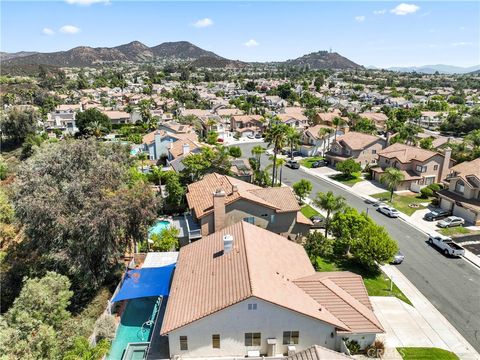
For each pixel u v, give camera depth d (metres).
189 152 71.75
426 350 27.38
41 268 36.66
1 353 21.52
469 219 52.91
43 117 143.00
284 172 81.56
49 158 41.88
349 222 42.06
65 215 34.28
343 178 76.06
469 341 28.66
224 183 45.19
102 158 43.88
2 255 40.75
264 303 23.98
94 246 32.88
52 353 23.41
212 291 25.98
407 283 37.25
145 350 26.47
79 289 35.09
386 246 38.06
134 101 190.62
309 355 21.45
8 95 170.88
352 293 28.80
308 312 24.61
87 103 169.38
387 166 73.50
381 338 28.66
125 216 34.00
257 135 128.25
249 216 41.34
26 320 23.84
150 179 63.88
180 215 53.16
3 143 110.62
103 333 27.45
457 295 35.19
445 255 43.69
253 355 24.89
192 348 24.75
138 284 32.31
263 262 28.42
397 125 112.62
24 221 34.97
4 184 71.69
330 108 180.00
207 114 145.88
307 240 40.31
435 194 63.03
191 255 32.75
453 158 77.75
